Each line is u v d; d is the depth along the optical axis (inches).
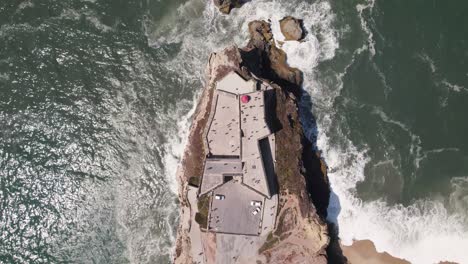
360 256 3823.8
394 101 4089.6
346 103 4089.6
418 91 4097.0
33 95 4323.3
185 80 4274.1
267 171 3695.9
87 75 4347.9
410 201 3909.9
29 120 4281.5
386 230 3853.3
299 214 3636.8
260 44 4119.1
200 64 4281.5
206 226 3663.9
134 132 4232.3
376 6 4227.4
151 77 4308.6
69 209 4136.3
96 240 4084.6
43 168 4195.4
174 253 3927.2
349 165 3981.3
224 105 3786.9
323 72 4128.9
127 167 4183.1
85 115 4276.6
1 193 4156.0
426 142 4013.3
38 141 4247.0
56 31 4451.3
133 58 4352.9
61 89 4325.8
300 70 4128.9
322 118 4060.0
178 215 4050.2
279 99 3831.2
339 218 3897.6
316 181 3909.9
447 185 3929.6
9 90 4340.6
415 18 4207.7
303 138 3902.6
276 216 3631.9
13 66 4384.8
